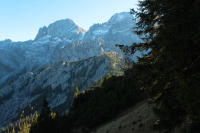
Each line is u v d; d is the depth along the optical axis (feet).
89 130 114.21
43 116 135.03
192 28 24.63
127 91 128.06
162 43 28.02
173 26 25.72
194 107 25.41
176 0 27.84
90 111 137.69
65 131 138.41
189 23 24.93
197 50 24.82
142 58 41.45
